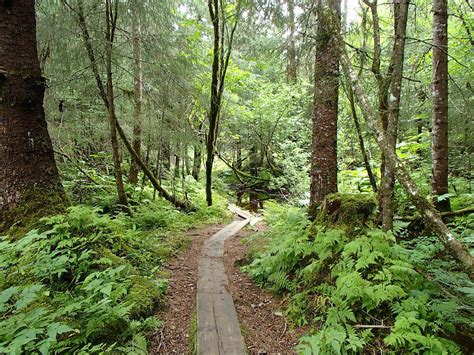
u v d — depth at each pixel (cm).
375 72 471
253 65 1554
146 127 900
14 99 416
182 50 870
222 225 945
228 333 323
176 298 411
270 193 1680
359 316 314
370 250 361
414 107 734
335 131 552
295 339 329
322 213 477
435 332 273
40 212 411
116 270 305
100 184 883
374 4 518
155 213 812
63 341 254
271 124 1545
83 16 670
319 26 502
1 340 214
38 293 307
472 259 261
